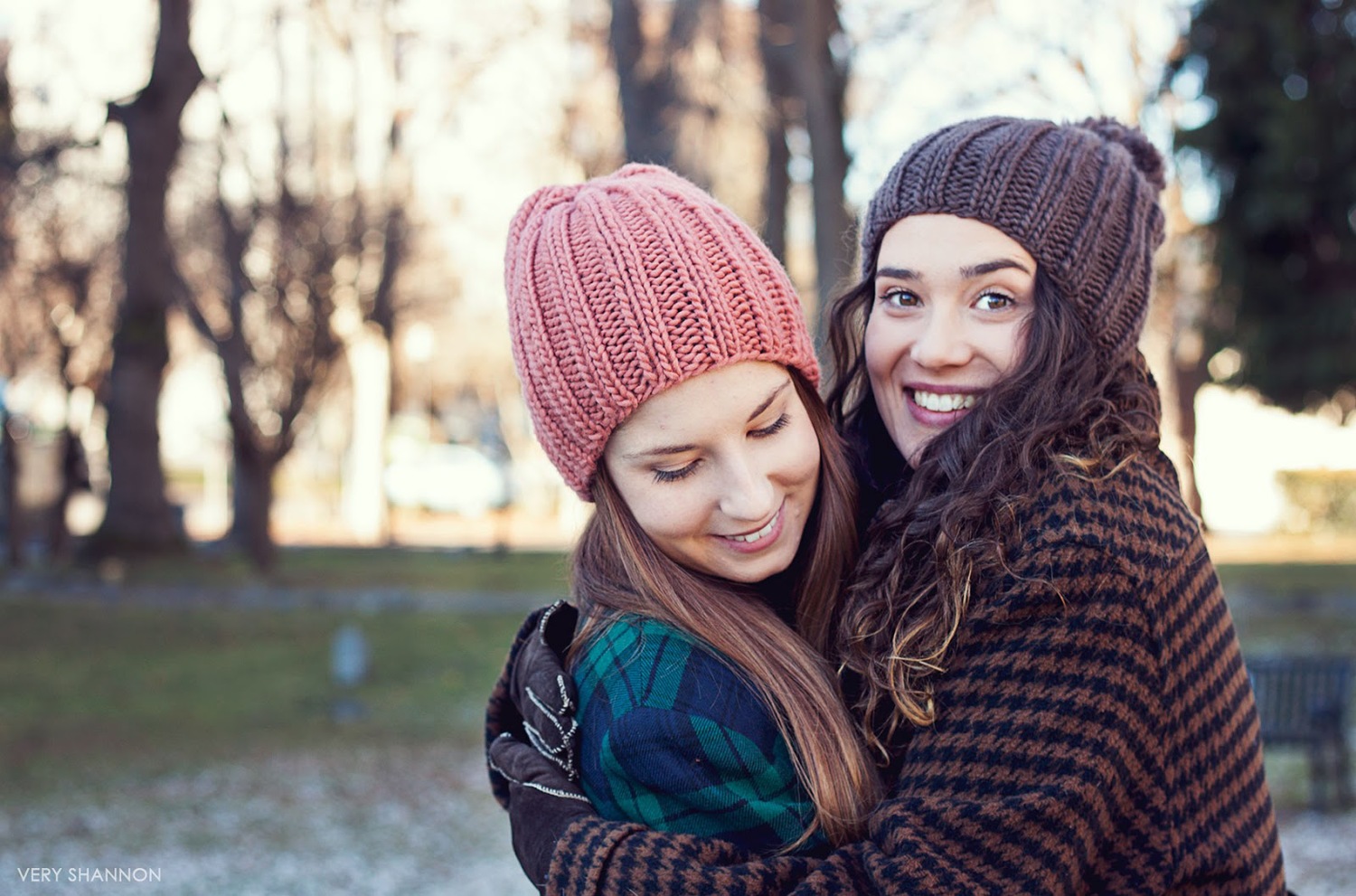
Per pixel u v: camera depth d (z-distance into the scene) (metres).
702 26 10.38
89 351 18.38
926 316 1.71
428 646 12.13
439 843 6.48
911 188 1.71
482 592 16.00
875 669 1.55
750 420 1.62
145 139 14.94
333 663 11.21
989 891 1.34
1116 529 1.47
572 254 1.66
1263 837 1.58
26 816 6.82
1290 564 17.80
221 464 35.16
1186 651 1.49
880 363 1.77
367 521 25.11
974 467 1.56
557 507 30.80
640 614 1.66
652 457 1.62
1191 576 1.52
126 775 7.66
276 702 9.73
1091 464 1.51
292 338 16.25
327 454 40.09
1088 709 1.41
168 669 10.80
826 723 1.55
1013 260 1.65
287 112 15.94
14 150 12.73
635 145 10.11
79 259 17.42
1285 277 10.44
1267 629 12.06
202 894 5.66
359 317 16.89
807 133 8.80
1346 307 10.15
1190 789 1.48
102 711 9.27
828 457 1.76
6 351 18.86
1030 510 1.50
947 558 1.51
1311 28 9.70
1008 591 1.45
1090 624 1.43
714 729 1.53
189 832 6.60
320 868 6.07
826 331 1.98
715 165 10.98
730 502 1.61
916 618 1.51
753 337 1.61
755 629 1.62
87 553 16.52
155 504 16.86
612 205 1.68
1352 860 5.80
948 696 1.46
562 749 1.66
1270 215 9.86
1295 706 6.71
